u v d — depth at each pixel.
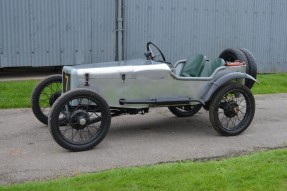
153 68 6.18
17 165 5.16
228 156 5.59
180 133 6.68
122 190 4.23
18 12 10.71
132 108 6.22
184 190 4.24
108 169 5.00
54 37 11.12
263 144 6.14
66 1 11.13
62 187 4.28
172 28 12.26
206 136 6.52
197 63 6.93
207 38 12.75
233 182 4.43
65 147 5.61
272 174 4.64
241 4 13.06
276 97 9.93
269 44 13.69
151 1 11.92
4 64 10.71
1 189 4.26
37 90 6.80
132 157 5.48
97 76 5.93
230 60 7.36
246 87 6.52
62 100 5.50
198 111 8.06
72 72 5.88
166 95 6.33
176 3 12.21
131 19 11.77
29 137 6.38
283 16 13.77
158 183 4.38
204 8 12.58
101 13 11.49
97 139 5.77
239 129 6.55
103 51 11.66
